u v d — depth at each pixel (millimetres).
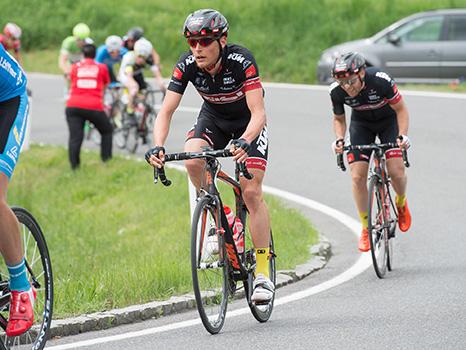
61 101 49594
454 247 20234
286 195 26969
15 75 11836
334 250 21109
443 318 14078
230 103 14094
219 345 12891
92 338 13656
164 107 13945
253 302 14023
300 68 55938
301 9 61281
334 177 29188
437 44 45938
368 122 19297
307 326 13914
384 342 12797
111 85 37062
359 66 18078
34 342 12336
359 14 60281
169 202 27422
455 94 42125
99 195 29938
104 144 33250
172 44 61625
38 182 32250
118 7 68812
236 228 14133
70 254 24234
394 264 19047
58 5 71062
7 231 11414
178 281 16938
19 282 11672
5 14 69875
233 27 60938
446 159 30359
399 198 19562
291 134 36125
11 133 11602
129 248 23172
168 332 13820
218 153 13094
